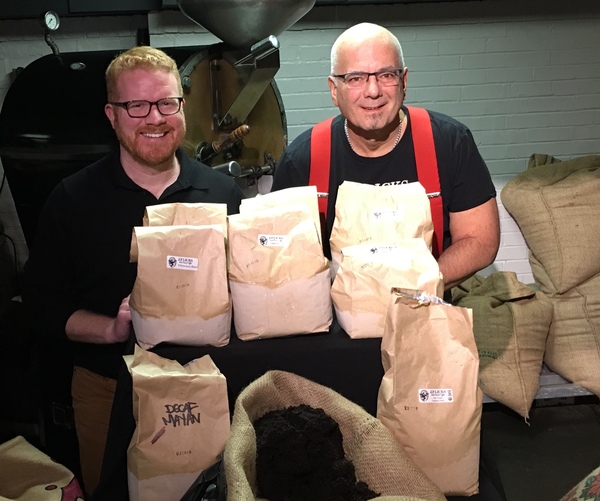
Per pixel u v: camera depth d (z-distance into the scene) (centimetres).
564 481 288
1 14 376
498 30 407
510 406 295
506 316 303
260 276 171
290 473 156
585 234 323
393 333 161
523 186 344
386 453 158
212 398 160
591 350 305
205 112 282
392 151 225
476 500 164
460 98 414
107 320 207
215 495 153
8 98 291
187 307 168
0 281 402
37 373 314
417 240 178
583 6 408
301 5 277
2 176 399
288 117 407
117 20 396
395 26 401
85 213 218
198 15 275
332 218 231
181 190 222
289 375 171
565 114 421
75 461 263
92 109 279
